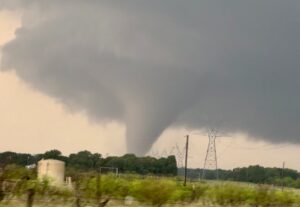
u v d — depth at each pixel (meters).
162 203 48.25
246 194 59.44
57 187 45.97
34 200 44.03
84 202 44.97
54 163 66.94
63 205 43.97
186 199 59.12
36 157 106.81
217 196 59.06
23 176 39.97
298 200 64.25
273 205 61.59
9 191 39.34
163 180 54.09
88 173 47.59
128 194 46.94
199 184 69.94
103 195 45.81
